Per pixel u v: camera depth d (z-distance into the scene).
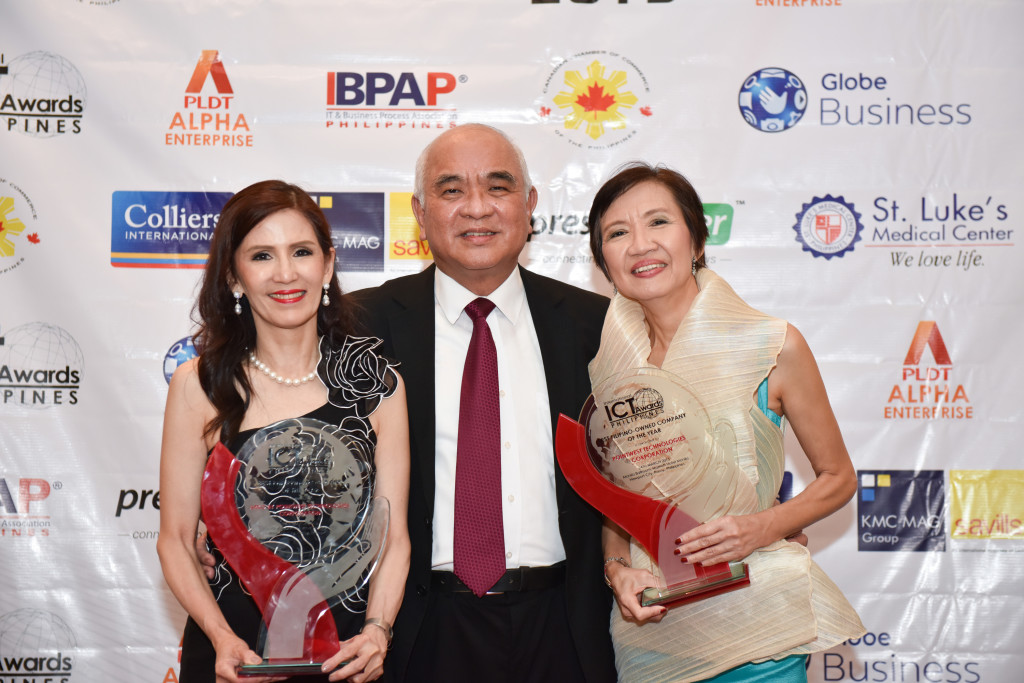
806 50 2.83
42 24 2.79
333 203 2.82
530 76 2.83
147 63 2.80
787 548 1.87
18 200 2.76
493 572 1.93
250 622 1.75
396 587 1.79
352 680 1.75
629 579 1.85
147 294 2.79
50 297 2.76
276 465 1.70
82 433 2.75
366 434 1.81
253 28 2.82
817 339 2.81
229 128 2.81
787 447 2.82
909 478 2.78
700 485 1.81
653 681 1.89
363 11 2.84
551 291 2.21
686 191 1.95
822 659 2.79
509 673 1.95
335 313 1.86
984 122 2.81
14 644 2.72
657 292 1.90
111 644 2.74
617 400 1.83
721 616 1.82
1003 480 2.76
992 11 2.81
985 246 2.80
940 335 2.79
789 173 2.82
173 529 1.76
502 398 2.07
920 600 2.77
